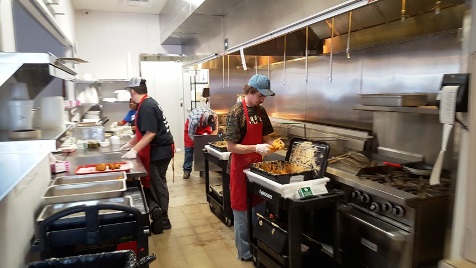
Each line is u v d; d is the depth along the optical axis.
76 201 1.83
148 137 3.10
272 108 4.96
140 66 6.95
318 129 3.57
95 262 1.40
